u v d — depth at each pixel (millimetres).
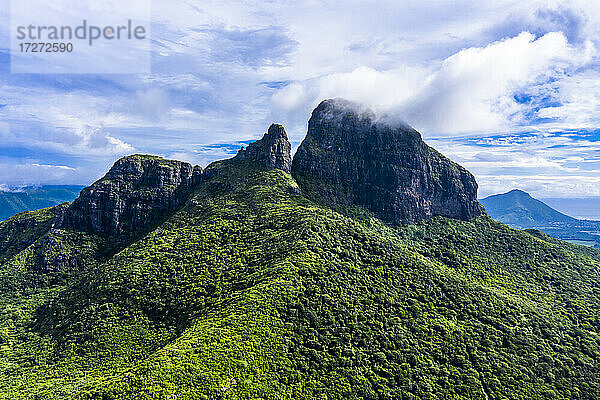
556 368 132250
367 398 109812
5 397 110062
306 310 126062
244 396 96500
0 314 167750
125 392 95562
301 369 110438
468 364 127688
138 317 140500
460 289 160250
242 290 134375
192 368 99250
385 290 148625
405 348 127625
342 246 162625
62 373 122500
